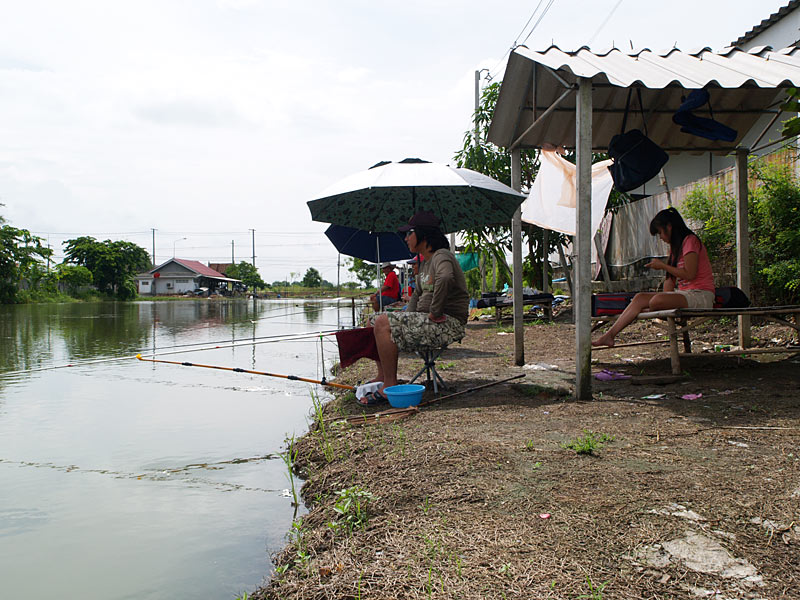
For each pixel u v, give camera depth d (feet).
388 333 16.84
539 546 7.14
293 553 8.19
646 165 17.95
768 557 6.73
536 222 32.55
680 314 16.80
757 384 15.84
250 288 309.22
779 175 23.22
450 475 9.74
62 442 15.37
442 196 21.11
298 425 17.11
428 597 6.16
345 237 28.17
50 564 8.55
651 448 10.82
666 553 6.88
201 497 11.27
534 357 24.17
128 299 215.51
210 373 27.48
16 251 149.28
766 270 22.76
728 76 14.88
